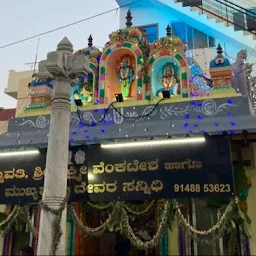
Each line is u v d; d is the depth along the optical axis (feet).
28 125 34.68
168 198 27.14
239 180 28.81
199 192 26.61
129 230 28.07
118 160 29.12
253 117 28.86
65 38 24.79
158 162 28.12
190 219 29.81
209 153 27.17
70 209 29.32
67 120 23.09
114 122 32.71
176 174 27.50
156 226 30.66
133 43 36.17
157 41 35.99
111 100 35.63
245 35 51.21
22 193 30.66
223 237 28.94
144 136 29.81
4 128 51.80
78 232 32.17
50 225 20.58
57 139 22.30
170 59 35.35
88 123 33.09
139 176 28.30
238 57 36.76
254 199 28.71
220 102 30.78
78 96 37.17
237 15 54.34
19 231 32.91
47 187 21.40
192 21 56.49
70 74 23.53
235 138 28.86
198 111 31.07
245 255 27.48
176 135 28.94
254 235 27.84
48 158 22.06
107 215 34.14
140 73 35.04
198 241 26.99
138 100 33.99
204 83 36.45
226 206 27.43
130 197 28.07
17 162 31.55
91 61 37.29
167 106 32.09
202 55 53.67
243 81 35.32
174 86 34.91
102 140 30.53
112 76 37.47
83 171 29.68
